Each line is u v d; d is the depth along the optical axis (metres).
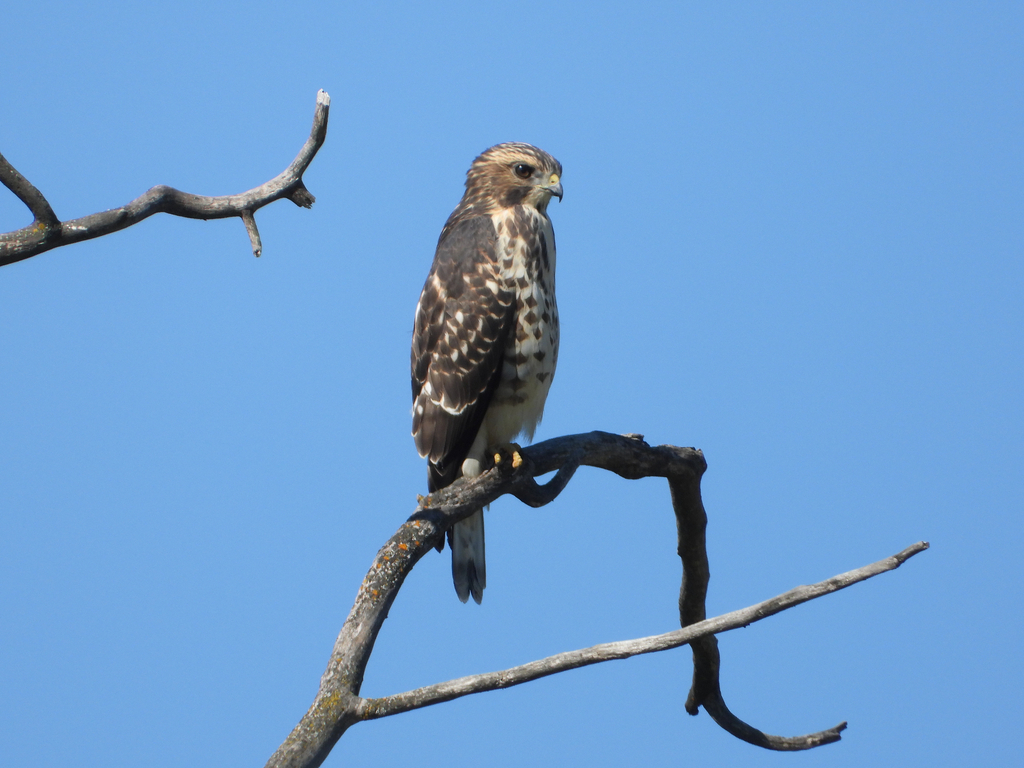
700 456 11.38
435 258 11.25
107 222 7.80
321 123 8.34
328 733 7.30
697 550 11.79
